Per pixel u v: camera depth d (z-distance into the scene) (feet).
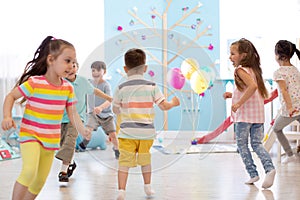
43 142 6.20
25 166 5.95
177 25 17.95
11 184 8.82
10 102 6.09
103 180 9.13
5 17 15.48
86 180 9.15
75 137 8.95
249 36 17.02
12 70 15.47
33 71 6.45
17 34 15.58
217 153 13.25
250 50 9.11
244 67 9.03
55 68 6.33
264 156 8.54
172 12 18.06
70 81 7.30
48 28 16.05
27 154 6.02
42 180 6.43
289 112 10.31
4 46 15.44
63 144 9.00
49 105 6.28
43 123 6.23
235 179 9.20
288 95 10.37
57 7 16.15
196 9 17.83
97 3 16.60
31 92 6.21
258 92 8.98
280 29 16.67
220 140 15.26
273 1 16.75
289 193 7.88
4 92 15.31
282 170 10.38
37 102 6.24
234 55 9.16
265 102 11.66
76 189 8.30
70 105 6.70
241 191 8.06
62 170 8.89
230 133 15.40
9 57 15.47
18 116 14.26
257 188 8.32
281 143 11.49
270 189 8.23
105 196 7.72
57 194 7.89
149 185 7.66
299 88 10.69
